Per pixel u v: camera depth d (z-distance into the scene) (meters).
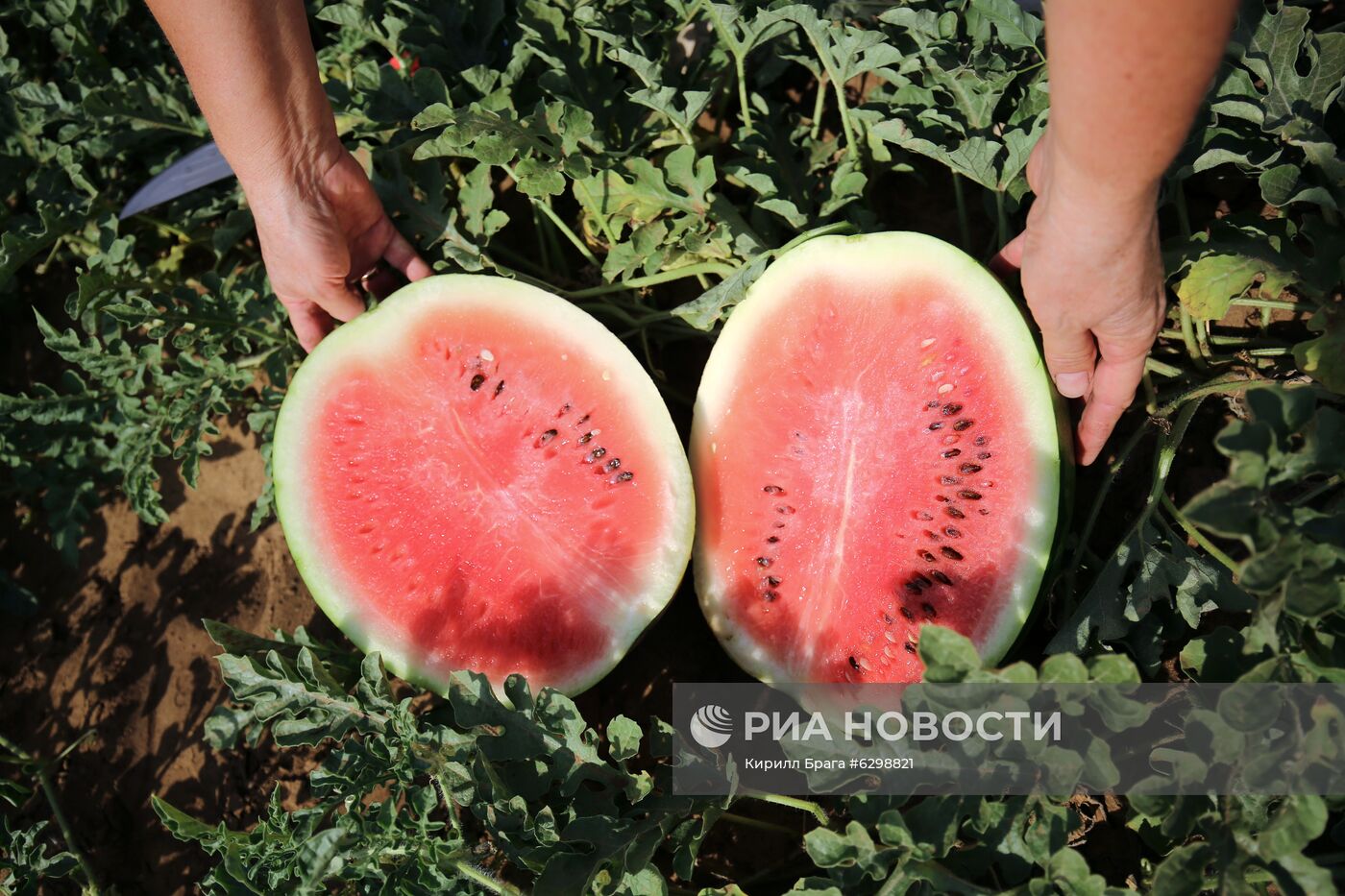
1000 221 1.03
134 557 1.19
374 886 0.94
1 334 1.27
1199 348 1.02
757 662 0.97
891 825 0.86
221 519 1.18
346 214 1.04
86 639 1.18
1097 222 0.80
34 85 1.17
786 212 1.04
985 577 0.93
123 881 1.11
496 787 0.92
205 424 1.11
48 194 1.19
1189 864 0.83
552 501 0.99
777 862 1.00
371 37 1.17
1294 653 0.84
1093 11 0.72
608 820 0.91
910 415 0.95
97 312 1.13
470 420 1.00
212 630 1.03
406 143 1.09
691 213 1.06
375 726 0.98
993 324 0.93
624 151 1.10
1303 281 0.95
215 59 0.91
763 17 1.04
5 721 1.17
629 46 1.09
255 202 0.99
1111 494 1.03
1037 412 0.93
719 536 0.98
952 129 1.06
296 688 0.98
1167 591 0.95
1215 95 0.99
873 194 1.13
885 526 0.95
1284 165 0.96
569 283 1.14
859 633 0.95
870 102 1.08
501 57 1.17
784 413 0.97
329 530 1.01
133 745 1.14
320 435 1.01
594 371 1.00
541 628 0.99
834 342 0.96
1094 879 0.83
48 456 1.20
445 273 1.10
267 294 1.13
